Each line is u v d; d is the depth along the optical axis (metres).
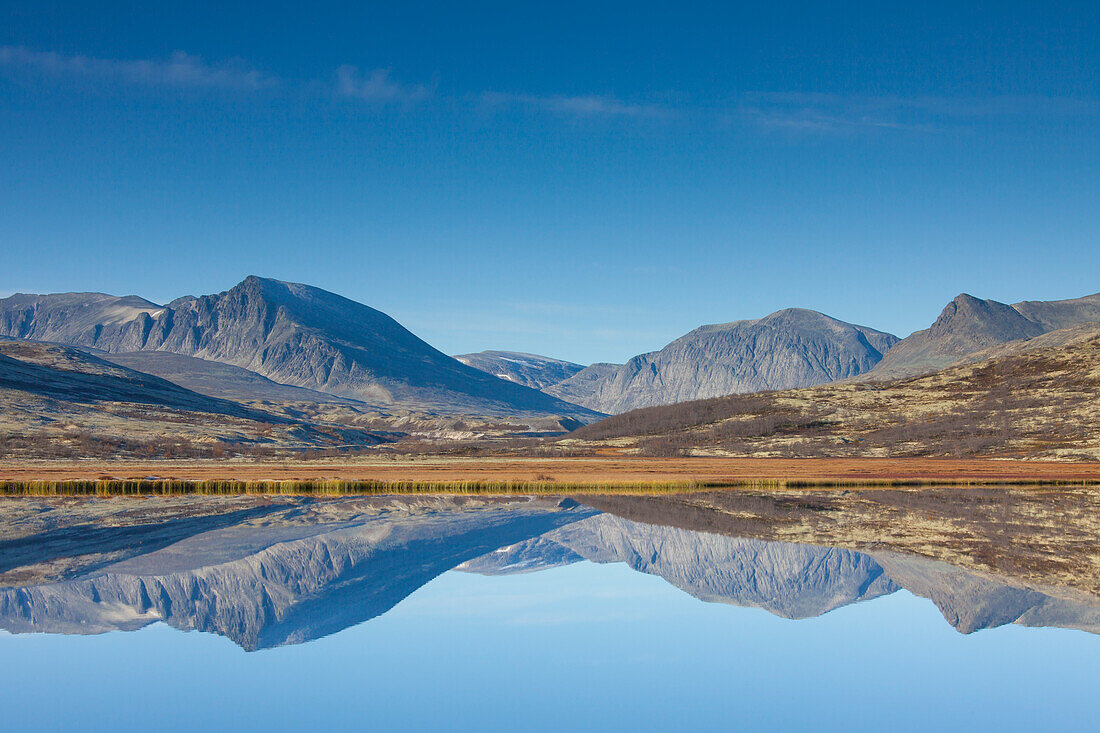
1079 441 145.25
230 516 77.38
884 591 42.75
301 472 130.38
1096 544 54.66
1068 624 35.69
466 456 199.12
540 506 86.50
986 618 36.84
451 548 58.75
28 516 76.25
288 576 48.00
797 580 46.34
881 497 88.94
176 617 37.94
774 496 93.56
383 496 98.69
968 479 108.00
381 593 43.44
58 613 38.69
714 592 43.84
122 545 59.09
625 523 71.31
